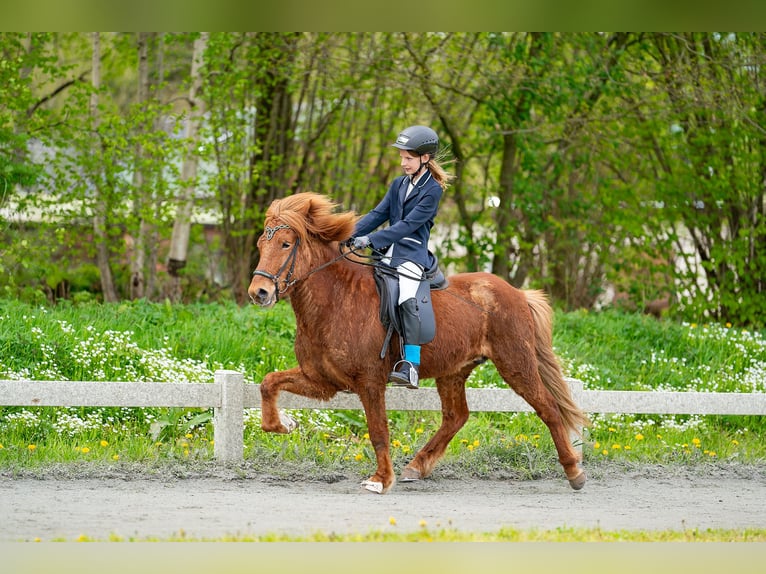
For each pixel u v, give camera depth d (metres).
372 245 7.86
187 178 18.56
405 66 18.48
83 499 7.35
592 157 19.72
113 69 21.64
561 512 7.63
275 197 19.67
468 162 21.33
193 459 9.09
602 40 18.66
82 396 8.77
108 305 14.27
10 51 16.67
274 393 8.12
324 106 19.70
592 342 14.88
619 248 19.59
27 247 15.84
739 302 18.39
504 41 18.22
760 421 12.77
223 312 14.40
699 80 17.91
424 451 8.86
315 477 8.70
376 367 7.86
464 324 8.28
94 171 17.02
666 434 11.67
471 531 6.61
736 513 7.89
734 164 18.72
